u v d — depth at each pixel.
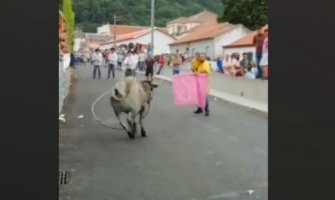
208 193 5.55
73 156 7.25
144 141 8.70
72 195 5.38
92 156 7.30
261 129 10.30
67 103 13.82
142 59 26.70
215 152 7.84
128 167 6.70
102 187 5.71
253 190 5.66
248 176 6.30
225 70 18.89
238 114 12.74
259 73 15.13
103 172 6.38
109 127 9.84
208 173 6.46
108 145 8.21
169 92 19.33
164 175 6.32
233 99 15.48
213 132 9.84
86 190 5.58
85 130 9.58
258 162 7.08
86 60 41.16
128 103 8.77
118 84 8.80
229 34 30.66
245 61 17.69
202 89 12.13
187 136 9.33
